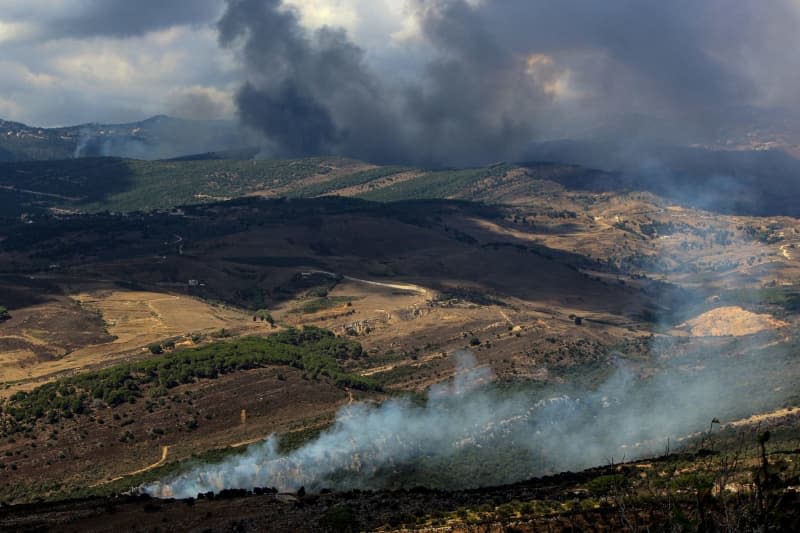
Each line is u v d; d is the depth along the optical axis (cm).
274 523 6600
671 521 3678
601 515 5875
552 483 8544
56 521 6900
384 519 6638
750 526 3325
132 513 7069
